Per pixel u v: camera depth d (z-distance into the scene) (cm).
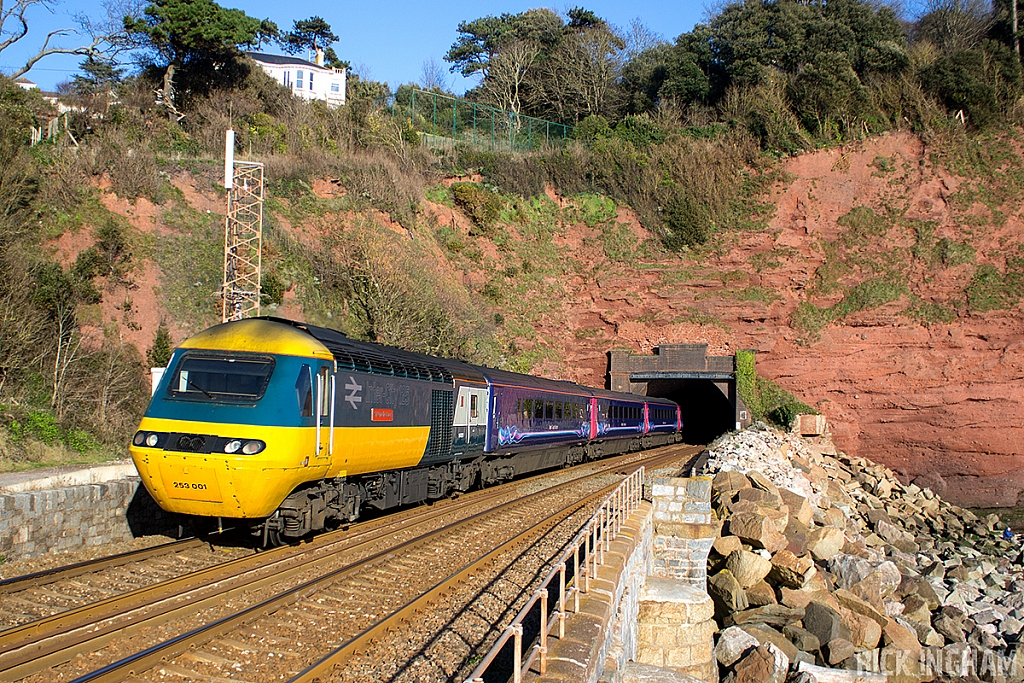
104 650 766
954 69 5175
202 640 800
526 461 2564
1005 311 4141
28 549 1173
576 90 7088
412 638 861
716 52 6869
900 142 5034
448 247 4594
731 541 1777
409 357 1734
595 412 3222
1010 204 4584
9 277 2389
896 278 4503
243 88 5100
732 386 4469
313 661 774
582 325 4841
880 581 1959
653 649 1270
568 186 5244
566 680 590
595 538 903
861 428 4250
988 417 3978
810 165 5119
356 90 6506
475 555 1291
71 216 3106
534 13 7694
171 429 1166
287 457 1176
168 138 4228
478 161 5222
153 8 4712
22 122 3491
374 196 4300
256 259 3303
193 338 1277
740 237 4903
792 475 2892
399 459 1596
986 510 3903
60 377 2314
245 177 3369
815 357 4384
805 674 1364
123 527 1372
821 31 6462
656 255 4925
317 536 1366
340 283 3612
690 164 5228
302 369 1242
